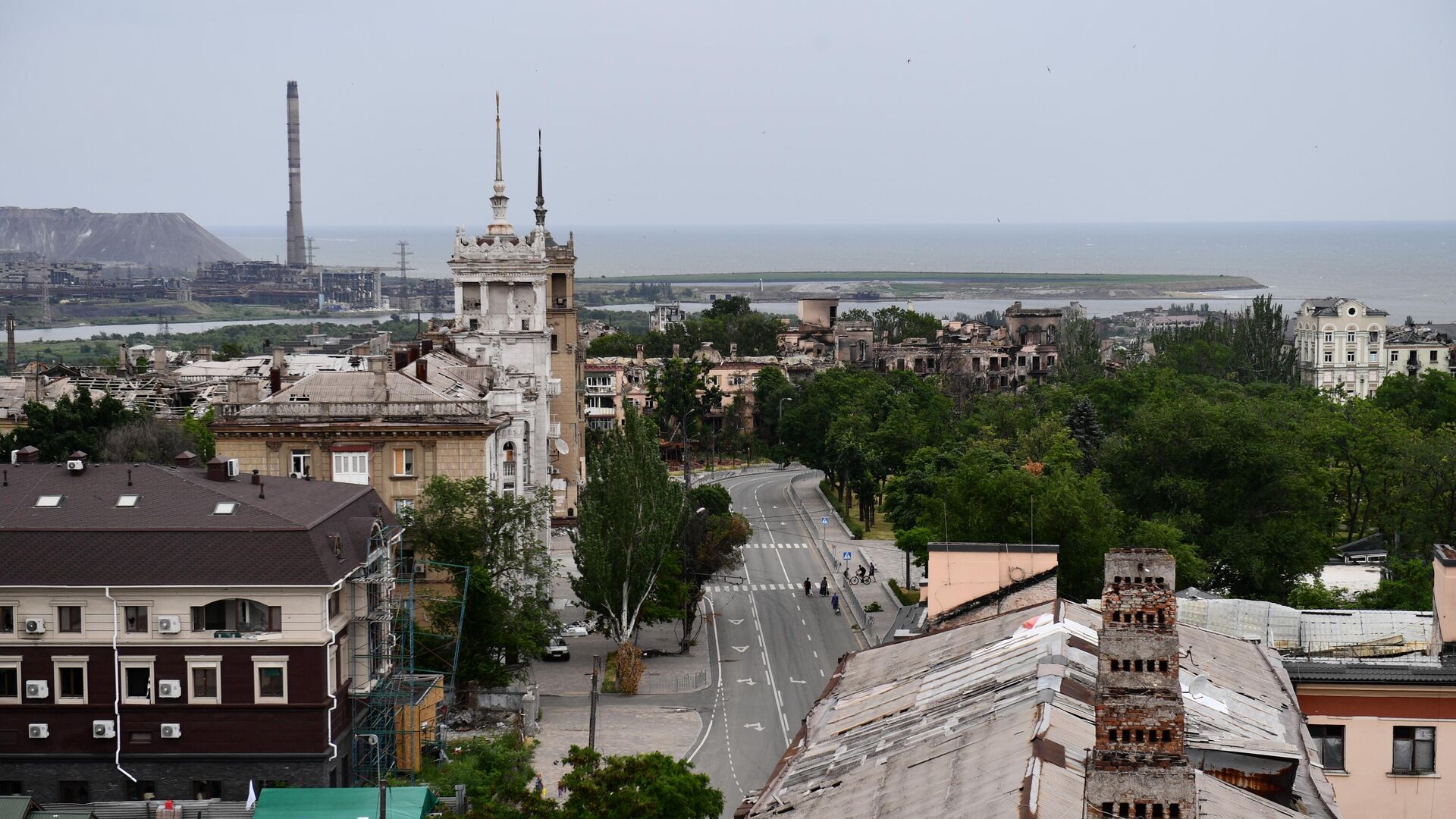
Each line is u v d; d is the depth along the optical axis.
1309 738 64.12
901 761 59.47
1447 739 71.62
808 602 180.88
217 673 101.81
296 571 101.50
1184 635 75.44
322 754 101.56
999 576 87.81
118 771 101.69
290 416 141.88
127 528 102.94
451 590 128.50
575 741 123.25
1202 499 172.88
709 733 126.50
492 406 156.62
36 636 101.38
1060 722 57.88
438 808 96.56
